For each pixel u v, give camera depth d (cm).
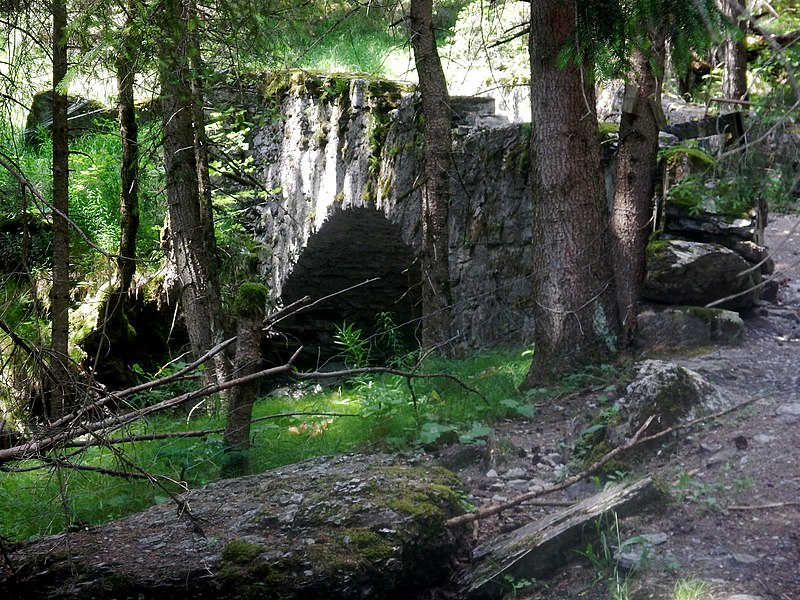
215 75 934
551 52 773
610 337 780
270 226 1597
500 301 1037
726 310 772
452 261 1124
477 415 713
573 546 424
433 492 471
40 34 788
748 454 487
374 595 418
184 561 427
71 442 480
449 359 954
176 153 1111
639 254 801
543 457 602
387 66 1916
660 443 524
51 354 466
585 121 784
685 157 797
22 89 803
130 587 417
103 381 1429
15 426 501
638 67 804
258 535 443
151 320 1512
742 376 649
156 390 971
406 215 1197
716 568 383
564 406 711
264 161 1608
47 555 445
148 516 488
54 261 894
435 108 995
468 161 1109
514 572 422
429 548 439
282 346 1630
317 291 1566
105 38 693
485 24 1630
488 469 596
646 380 558
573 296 781
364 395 810
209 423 859
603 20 542
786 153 370
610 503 438
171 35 749
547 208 788
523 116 1484
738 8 222
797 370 644
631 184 809
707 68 1335
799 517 411
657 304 799
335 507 454
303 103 1470
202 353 1130
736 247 802
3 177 1491
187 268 1128
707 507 434
